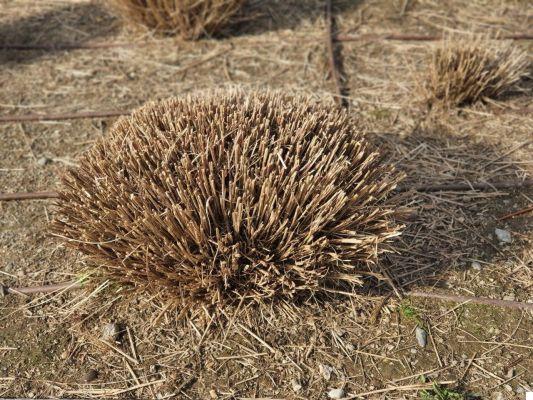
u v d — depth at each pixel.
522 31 2.31
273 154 1.50
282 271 1.52
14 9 2.51
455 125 2.01
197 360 1.51
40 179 1.89
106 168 1.56
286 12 2.47
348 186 1.53
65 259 1.70
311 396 1.46
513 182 1.82
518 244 1.69
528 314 1.57
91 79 2.21
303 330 1.55
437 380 1.48
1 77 2.22
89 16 2.48
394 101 2.09
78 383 1.49
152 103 1.68
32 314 1.60
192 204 1.49
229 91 1.70
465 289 1.61
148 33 2.38
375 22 2.40
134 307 1.59
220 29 2.37
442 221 1.75
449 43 2.12
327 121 1.61
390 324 1.56
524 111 2.03
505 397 1.45
